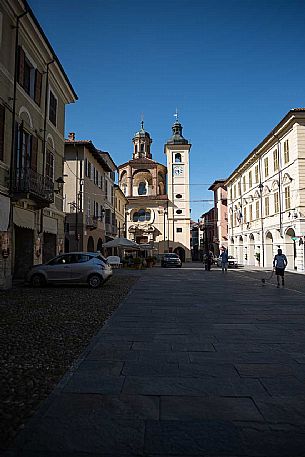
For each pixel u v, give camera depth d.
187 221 61.59
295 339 6.97
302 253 31.02
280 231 35.34
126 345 6.50
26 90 16.89
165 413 3.76
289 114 31.66
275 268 17.81
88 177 31.33
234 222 54.59
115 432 3.37
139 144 70.56
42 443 3.17
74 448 3.10
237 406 3.95
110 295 13.70
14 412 3.75
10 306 10.51
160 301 12.28
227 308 10.80
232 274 27.80
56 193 21.17
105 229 38.44
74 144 29.58
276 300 12.63
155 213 61.84
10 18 15.14
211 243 72.75
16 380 4.67
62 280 16.00
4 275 14.61
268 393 4.32
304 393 4.32
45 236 20.73
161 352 6.07
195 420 3.61
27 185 15.40
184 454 3.02
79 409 3.84
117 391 4.36
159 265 47.91
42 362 5.43
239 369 5.19
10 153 15.05
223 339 6.97
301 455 3.02
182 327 8.05
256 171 43.38
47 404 3.96
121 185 65.56
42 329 7.59
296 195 31.64
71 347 6.29
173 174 62.41
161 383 4.63
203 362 5.52
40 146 18.53
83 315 9.30
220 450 3.08
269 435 3.33
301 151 31.42
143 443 3.18
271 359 5.68
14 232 16.84
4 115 14.53
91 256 16.56
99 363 5.44
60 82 21.20
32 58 17.47
